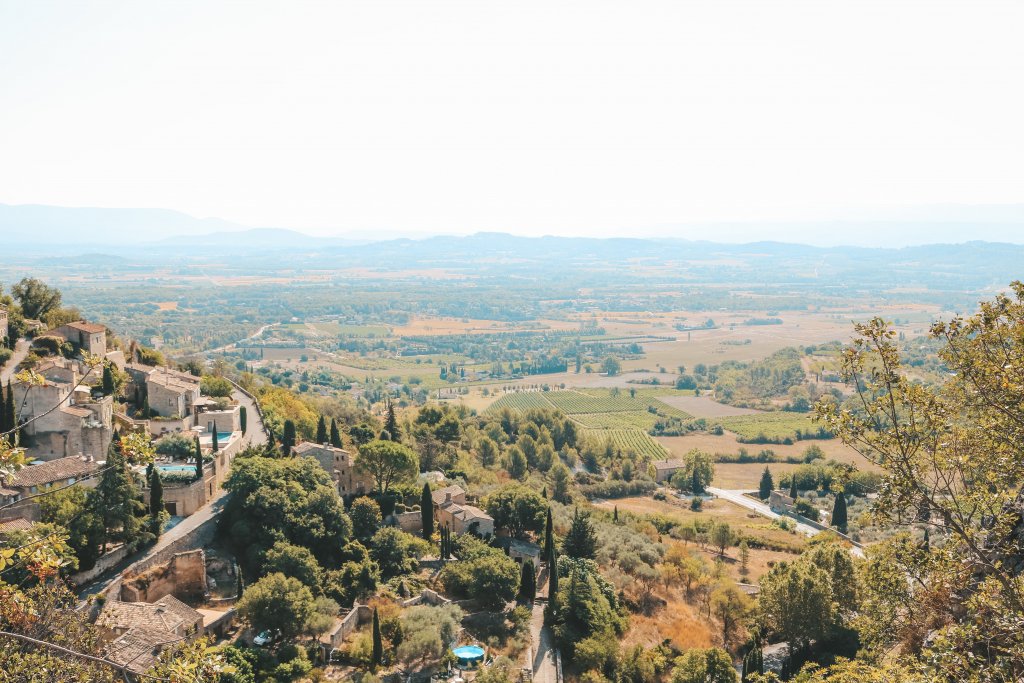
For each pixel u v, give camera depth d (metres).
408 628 81.25
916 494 36.88
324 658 78.06
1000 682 30.92
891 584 42.62
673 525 162.75
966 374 36.31
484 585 93.75
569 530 122.88
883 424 40.62
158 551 84.19
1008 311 35.53
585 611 91.44
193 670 32.81
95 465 90.69
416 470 121.56
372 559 97.69
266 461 101.19
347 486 117.06
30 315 143.00
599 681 80.12
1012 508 36.84
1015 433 35.03
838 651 89.25
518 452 186.38
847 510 185.50
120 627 65.25
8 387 94.12
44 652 40.81
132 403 123.81
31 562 37.62
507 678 75.25
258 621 76.44
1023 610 31.69
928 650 33.38
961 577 37.78
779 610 90.94
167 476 96.75
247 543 91.25
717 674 80.88
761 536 157.00
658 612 105.62
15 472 34.31
